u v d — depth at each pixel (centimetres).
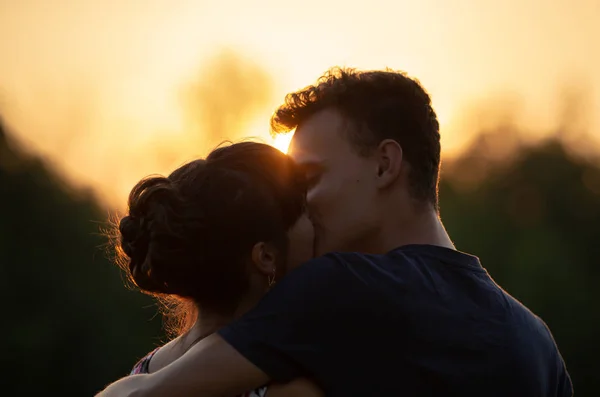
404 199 313
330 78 327
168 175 290
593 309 3141
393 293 277
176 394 263
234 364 265
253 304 285
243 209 277
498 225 3341
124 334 2545
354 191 314
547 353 301
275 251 282
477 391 276
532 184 3459
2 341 2489
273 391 268
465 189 3484
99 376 2506
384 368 271
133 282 298
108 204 2755
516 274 3128
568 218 3453
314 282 275
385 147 313
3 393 2484
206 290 278
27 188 2680
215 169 280
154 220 274
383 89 318
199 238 273
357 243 316
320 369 269
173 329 317
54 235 2664
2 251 2581
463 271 294
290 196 287
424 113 319
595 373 3047
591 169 3566
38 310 2561
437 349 275
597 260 3359
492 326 285
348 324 272
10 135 2764
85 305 2572
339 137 317
